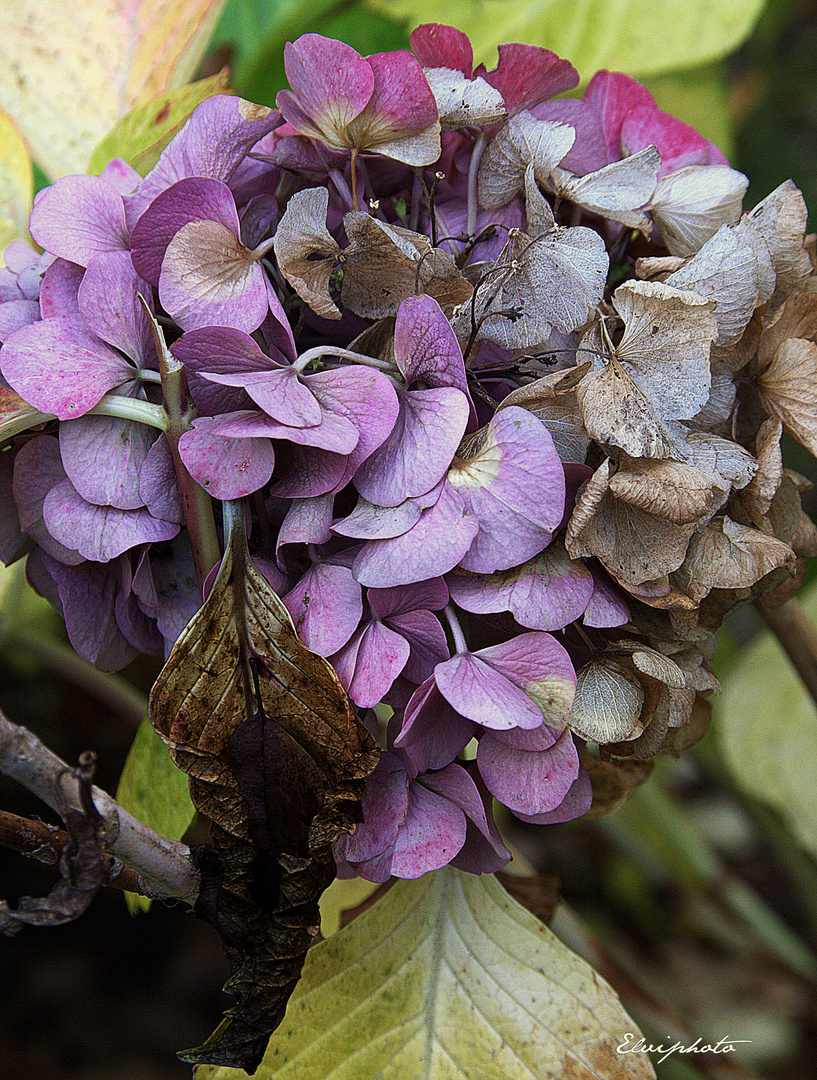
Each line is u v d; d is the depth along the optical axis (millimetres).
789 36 1439
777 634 550
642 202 459
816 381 458
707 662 468
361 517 437
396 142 452
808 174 1331
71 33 574
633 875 1273
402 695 448
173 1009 1129
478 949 498
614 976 708
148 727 525
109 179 476
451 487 434
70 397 438
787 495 470
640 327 443
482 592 440
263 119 452
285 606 436
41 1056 1062
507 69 462
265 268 449
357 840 449
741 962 1199
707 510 432
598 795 500
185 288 439
